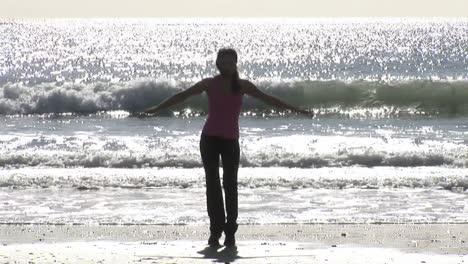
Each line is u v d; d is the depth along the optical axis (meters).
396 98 79.06
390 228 27.97
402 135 56.53
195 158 44.34
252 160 44.03
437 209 31.91
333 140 52.62
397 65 184.62
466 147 49.12
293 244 25.33
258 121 65.88
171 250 24.30
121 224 28.92
